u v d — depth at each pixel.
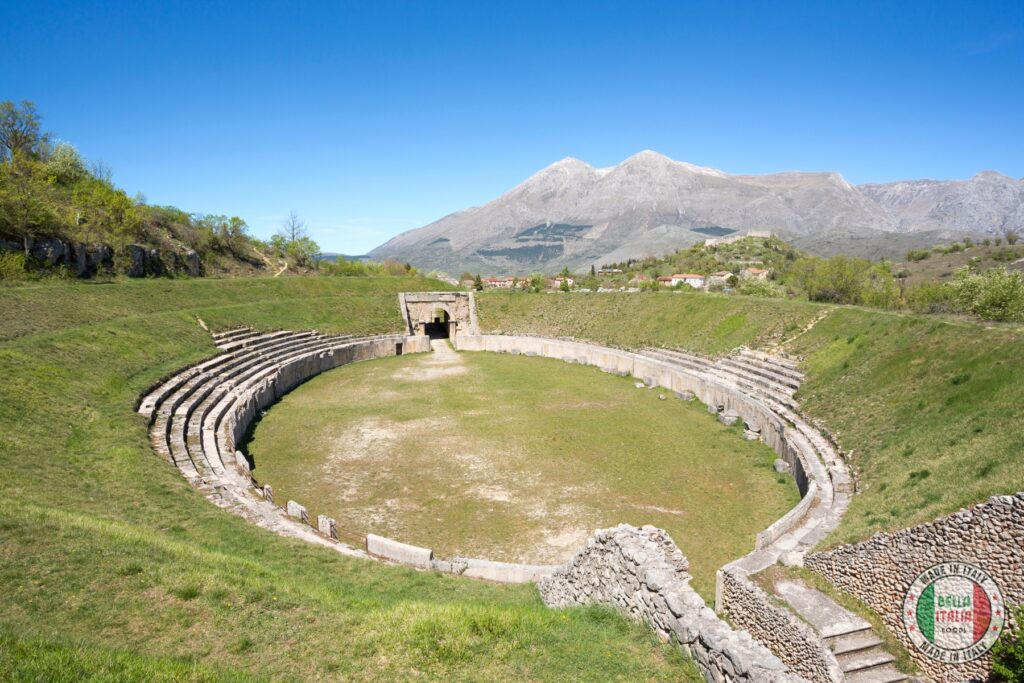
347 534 22.83
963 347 27.94
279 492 26.94
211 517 19.47
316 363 53.81
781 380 38.50
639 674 10.82
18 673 8.60
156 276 64.56
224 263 81.25
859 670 14.01
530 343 64.44
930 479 19.34
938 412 24.56
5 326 34.62
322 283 73.81
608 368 53.56
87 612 11.27
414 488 27.61
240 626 11.69
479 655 11.19
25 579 11.99
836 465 25.98
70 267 52.91
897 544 15.15
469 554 21.61
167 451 25.84
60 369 30.23
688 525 23.98
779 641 14.97
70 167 72.12
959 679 13.53
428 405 42.62
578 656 11.31
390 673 10.52
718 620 11.08
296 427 37.03
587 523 24.11
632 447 33.41
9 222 48.00
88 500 18.48
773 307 49.06
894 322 35.62
